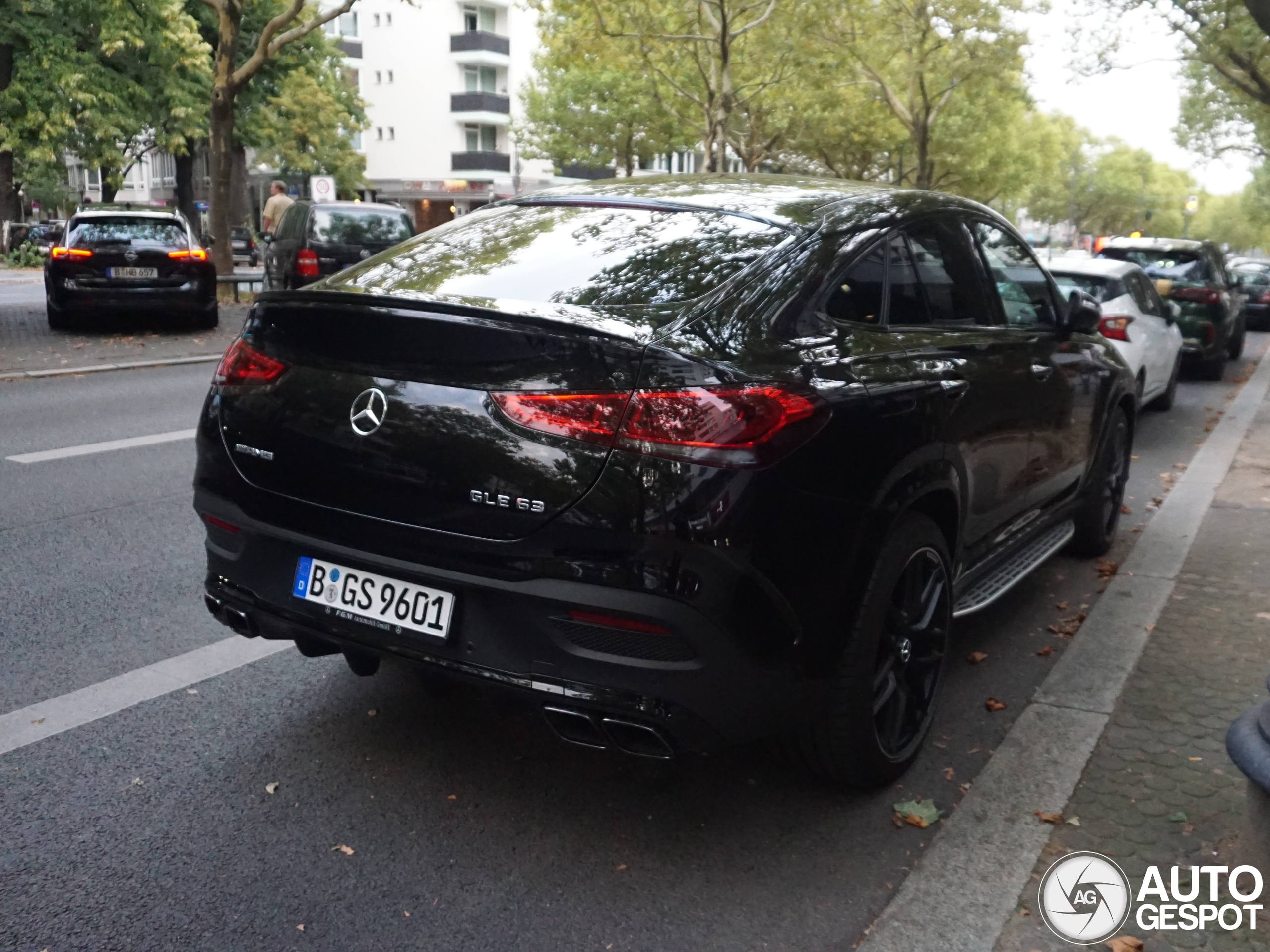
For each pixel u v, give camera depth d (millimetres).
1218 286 14367
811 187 3844
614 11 23859
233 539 3289
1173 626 4762
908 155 50312
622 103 42531
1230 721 3836
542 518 2697
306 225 17328
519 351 2760
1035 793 3334
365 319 2975
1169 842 3074
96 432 8727
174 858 2963
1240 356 17984
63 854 2967
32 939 2617
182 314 16328
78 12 28562
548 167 64562
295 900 2801
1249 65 22344
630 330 2738
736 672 2750
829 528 2891
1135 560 5820
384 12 63406
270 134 45281
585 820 3207
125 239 15242
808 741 3184
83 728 3689
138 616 4711
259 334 3250
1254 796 2771
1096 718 3844
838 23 29422
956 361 3645
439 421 2828
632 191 3816
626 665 2697
